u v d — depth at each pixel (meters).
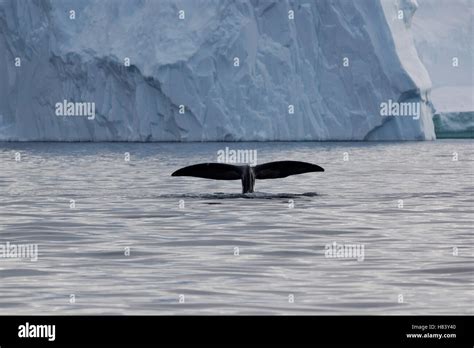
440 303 39.53
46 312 37.97
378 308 38.62
